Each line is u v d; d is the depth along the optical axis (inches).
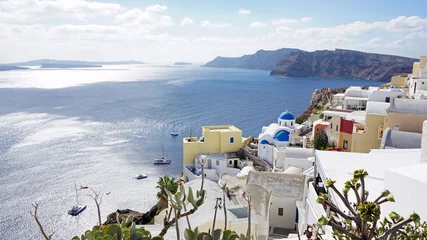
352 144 1600.6
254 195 1036.5
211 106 6141.7
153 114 5300.2
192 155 2341.3
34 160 2957.7
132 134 4003.4
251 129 4313.5
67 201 2167.8
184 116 5147.6
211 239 390.9
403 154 837.8
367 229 272.7
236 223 740.0
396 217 267.6
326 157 825.5
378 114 1526.8
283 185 1138.0
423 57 2947.8
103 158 3065.9
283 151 2004.2
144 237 353.1
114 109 5777.6
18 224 1893.5
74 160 2987.2
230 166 2226.9
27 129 4151.1
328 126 1956.2
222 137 2362.2
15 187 2372.0
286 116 2482.8
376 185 627.5
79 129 4215.1
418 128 1346.0
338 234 321.1
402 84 3272.6
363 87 3078.2
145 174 2662.4
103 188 2385.6
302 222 925.2
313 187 805.2
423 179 445.4
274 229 1106.7
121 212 1904.5
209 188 1008.9
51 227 1866.4
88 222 1920.5
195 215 789.9
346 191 278.5
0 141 3560.5
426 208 423.8
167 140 3754.9
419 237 311.0
